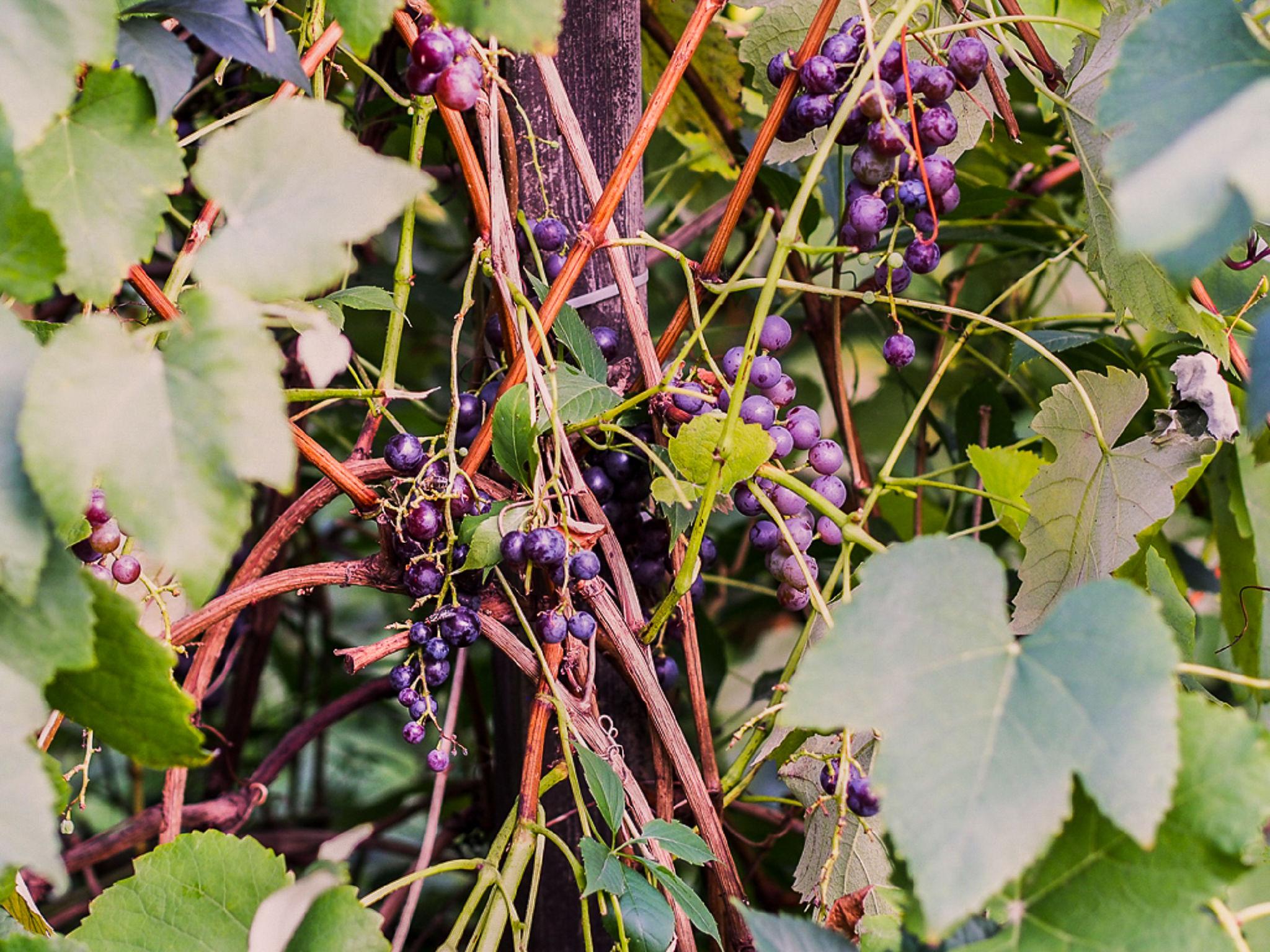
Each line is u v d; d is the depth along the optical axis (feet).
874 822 4.12
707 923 3.91
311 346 3.75
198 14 3.76
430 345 5.88
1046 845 3.51
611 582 4.29
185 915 3.90
